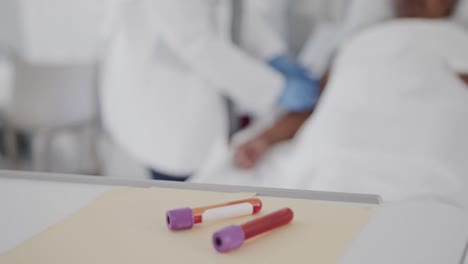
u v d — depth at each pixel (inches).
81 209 21.0
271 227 18.7
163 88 62.2
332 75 66.7
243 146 62.1
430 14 68.1
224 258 17.1
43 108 86.8
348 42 69.6
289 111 66.3
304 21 83.4
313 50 78.2
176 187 23.4
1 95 93.4
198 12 59.1
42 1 105.7
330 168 51.3
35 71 86.4
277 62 70.2
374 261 16.8
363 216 20.1
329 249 17.6
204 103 63.2
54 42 108.3
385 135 53.1
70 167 100.5
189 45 59.7
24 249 17.8
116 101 66.1
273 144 64.6
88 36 105.7
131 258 17.2
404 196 45.1
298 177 53.2
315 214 20.4
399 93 57.4
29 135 102.9
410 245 17.8
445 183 46.9
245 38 71.1
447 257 17.1
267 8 73.3
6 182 24.4
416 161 49.2
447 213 20.3
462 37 62.6
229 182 56.5
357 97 58.4
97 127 98.0
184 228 19.1
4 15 107.6
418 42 62.3
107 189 23.2
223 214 19.9
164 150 63.4
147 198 22.0
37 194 22.9
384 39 64.2
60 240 18.4
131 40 61.3
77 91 87.7
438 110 54.1
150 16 60.1
